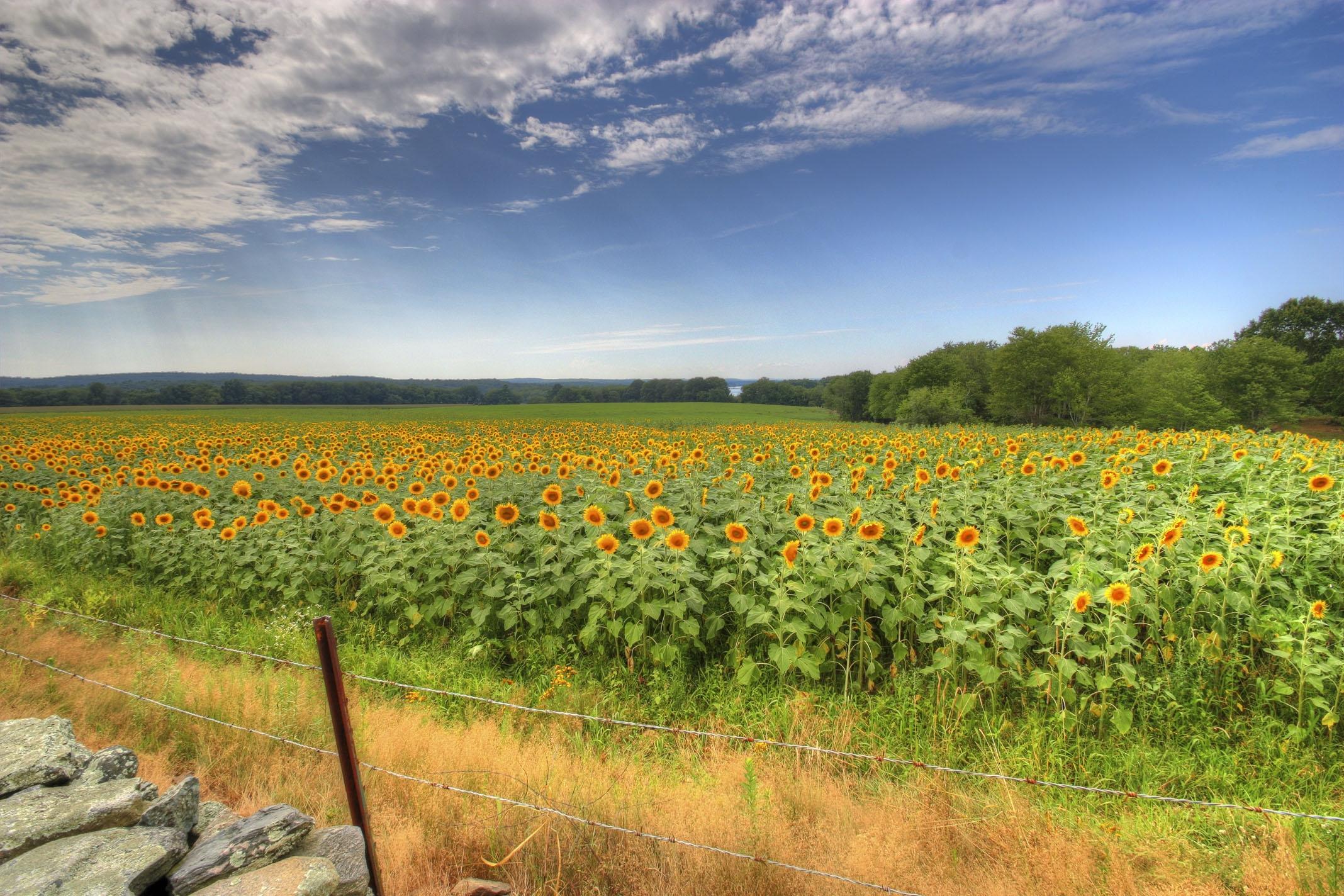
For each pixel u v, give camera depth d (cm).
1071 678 511
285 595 765
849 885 339
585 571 636
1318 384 8056
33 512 1188
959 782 429
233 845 305
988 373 9225
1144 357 9769
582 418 6844
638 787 420
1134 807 418
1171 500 932
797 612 583
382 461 1658
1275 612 561
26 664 593
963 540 570
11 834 300
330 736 470
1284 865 353
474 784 421
